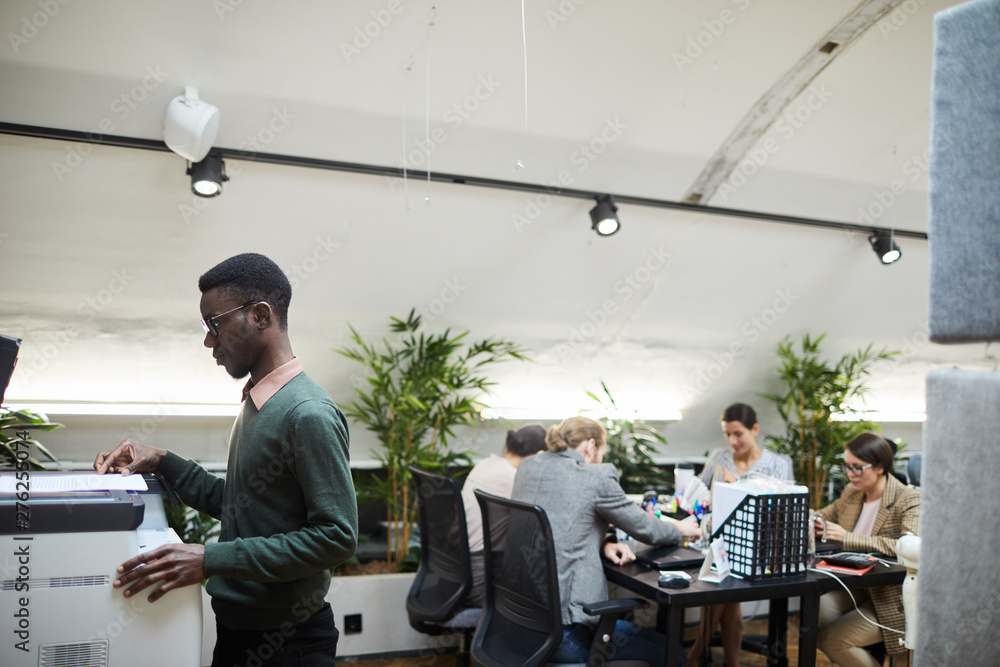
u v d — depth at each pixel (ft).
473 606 9.70
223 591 4.85
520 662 7.86
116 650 4.12
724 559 8.37
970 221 2.19
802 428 16.52
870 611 9.66
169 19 8.65
